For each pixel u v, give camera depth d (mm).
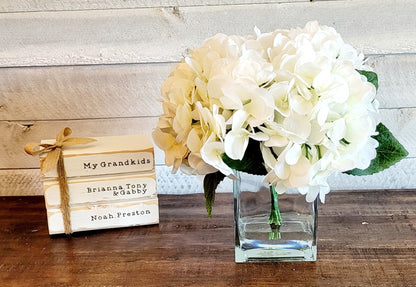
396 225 976
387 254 866
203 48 765
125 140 1016
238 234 848
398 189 1165
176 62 1109
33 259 879
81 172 939
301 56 688
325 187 767
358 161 726
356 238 927
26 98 1142
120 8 1077
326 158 706
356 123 710
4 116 1155
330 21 1071
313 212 838
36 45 1103
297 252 852
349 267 828
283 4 1064
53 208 949
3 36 1096
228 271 824
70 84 1132
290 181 701
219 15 1076
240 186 836
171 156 804
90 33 1093
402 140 1146
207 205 788
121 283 794
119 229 992
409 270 814
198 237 951
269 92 666
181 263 853
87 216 965
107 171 949
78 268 844
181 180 1188
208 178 800
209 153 701
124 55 1106
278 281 790
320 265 836
